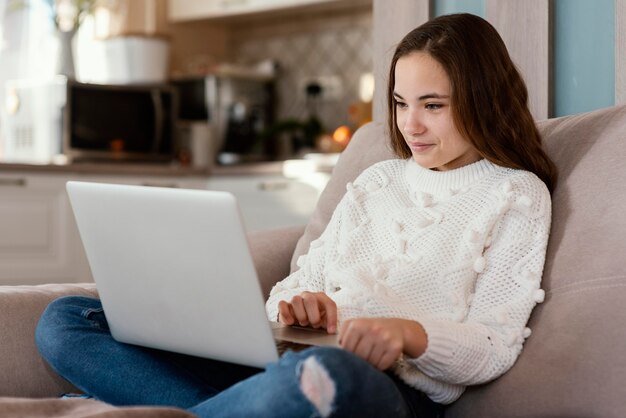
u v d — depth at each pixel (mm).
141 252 1232
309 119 4613
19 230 3705
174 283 1210
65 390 1552
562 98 1866
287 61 4977
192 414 1068
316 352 1033
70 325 1405
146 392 1313
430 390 1297
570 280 1301
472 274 1372
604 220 1322
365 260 1512
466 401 1312
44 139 4117
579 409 1173
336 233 1596
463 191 1468
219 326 1184
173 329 1250
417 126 1439
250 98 4730
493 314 1292
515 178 1429
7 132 4328
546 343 1251
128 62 4512
